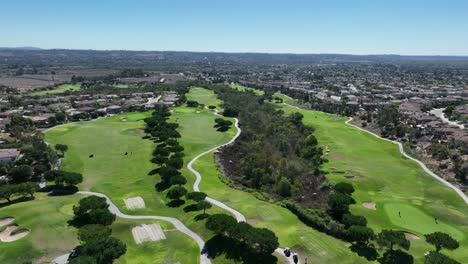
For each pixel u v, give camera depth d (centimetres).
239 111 19612
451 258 6262
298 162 11400
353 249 6781
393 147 14125
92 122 18262
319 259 6316
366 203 9056
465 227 7750
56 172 9800
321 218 7856
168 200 9075
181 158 11581
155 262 6288
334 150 13800
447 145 13675
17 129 15238
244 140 14850
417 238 7250
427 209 8569
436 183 10488
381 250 6775
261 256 6284
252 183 10512
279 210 8438
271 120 17238
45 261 6181
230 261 6216
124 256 6438
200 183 10194
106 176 10906
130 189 9881
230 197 9225
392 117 17600
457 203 9144
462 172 10662
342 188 9244
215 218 6838
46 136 15125
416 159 12744
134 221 7856
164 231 7381
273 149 13050
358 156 13088
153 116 18100
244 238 6400
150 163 11938
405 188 10125
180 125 17250
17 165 10819
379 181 10512
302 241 6869
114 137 15262
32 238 6806
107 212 7394
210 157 12606
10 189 8612
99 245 5953
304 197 9381
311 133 16138
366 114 19738
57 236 6919
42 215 7662
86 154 12988
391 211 8462
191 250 6612
